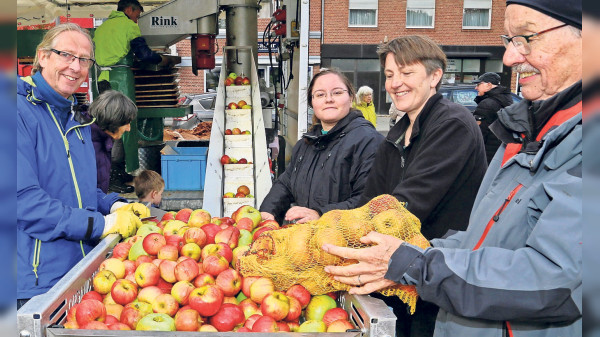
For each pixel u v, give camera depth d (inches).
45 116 81.7
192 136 304.5
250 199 172.7
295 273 65.1
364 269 56.5
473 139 76.6
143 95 208.5
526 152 53.5
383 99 496.1
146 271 68.5
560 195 46.1
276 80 270.7
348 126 108.5
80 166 87.6
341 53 488.7
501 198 55.6
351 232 62.8
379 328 51.4
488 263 49.3
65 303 56.8
